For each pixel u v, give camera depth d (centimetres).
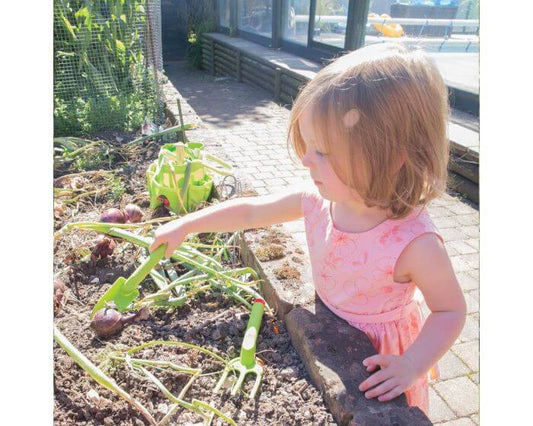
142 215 216
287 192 148
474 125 440
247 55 852
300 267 166
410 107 102
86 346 143
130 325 153
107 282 182
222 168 263
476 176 385
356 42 616
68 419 121
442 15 499
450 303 116
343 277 127
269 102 745
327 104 102
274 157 494
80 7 390
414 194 109
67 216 228
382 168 104
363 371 119
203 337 152
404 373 111
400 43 112
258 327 148
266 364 138
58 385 129
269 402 125
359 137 101
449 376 211
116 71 410
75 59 389
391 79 101
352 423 106
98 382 122
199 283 174
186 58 1125
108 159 308
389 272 119
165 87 470
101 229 183
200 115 670
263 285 166
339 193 112
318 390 124
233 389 127
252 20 938
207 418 118
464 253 312
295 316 140
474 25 467
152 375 125
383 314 129
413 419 106
